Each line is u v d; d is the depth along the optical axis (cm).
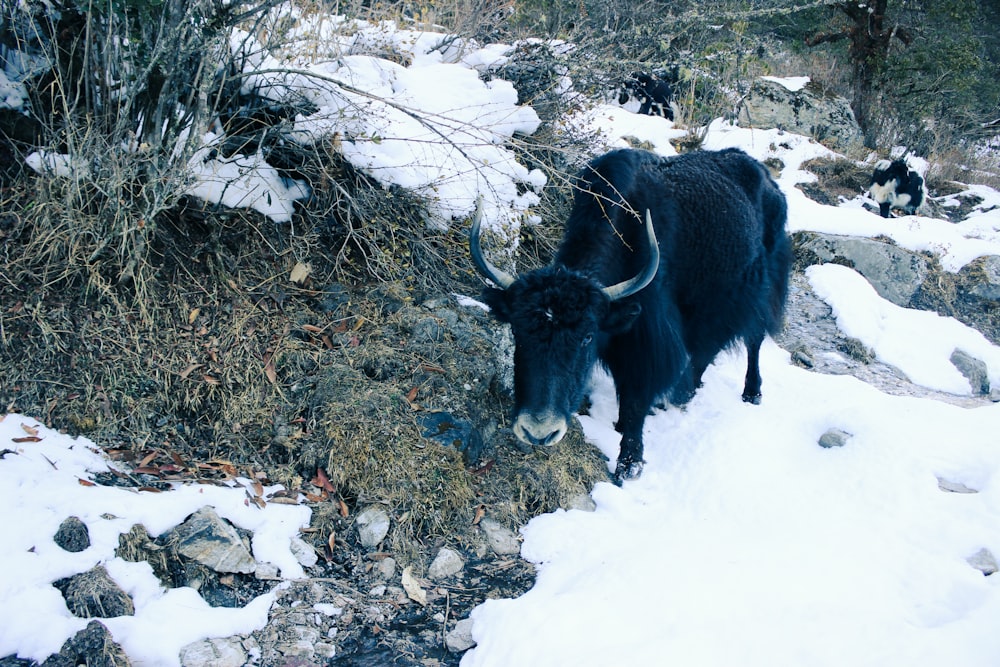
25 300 391
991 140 1691
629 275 435
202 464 379
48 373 377
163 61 414
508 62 641
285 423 407
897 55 1405
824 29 1470
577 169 616
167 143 433
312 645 309
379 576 353
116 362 392
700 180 492
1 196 417
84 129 423
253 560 338
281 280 466
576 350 355
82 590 292
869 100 1373
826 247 792
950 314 784
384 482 385
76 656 274
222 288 445
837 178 1048
